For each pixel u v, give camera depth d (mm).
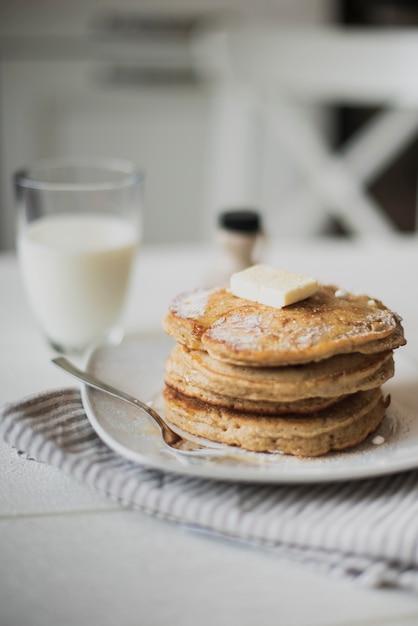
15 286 817
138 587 468
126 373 612
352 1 1474
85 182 759
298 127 1173
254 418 533
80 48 1458
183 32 1462
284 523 481
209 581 471
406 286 798
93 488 529
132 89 1482
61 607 458
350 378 524
